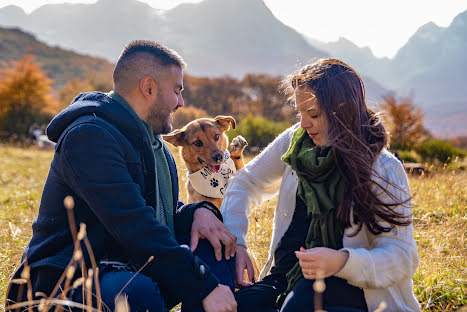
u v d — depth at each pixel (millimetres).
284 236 2695
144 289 2318
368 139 2412
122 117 2617
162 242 2396
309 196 2396
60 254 2432
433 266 3674
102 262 2482
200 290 2406
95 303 2305
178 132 4910
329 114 2338
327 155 2328
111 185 2369
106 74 45781
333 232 2365
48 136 2648
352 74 2436
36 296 2422
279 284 2688
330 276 2357
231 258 2742
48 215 2512
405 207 2336
